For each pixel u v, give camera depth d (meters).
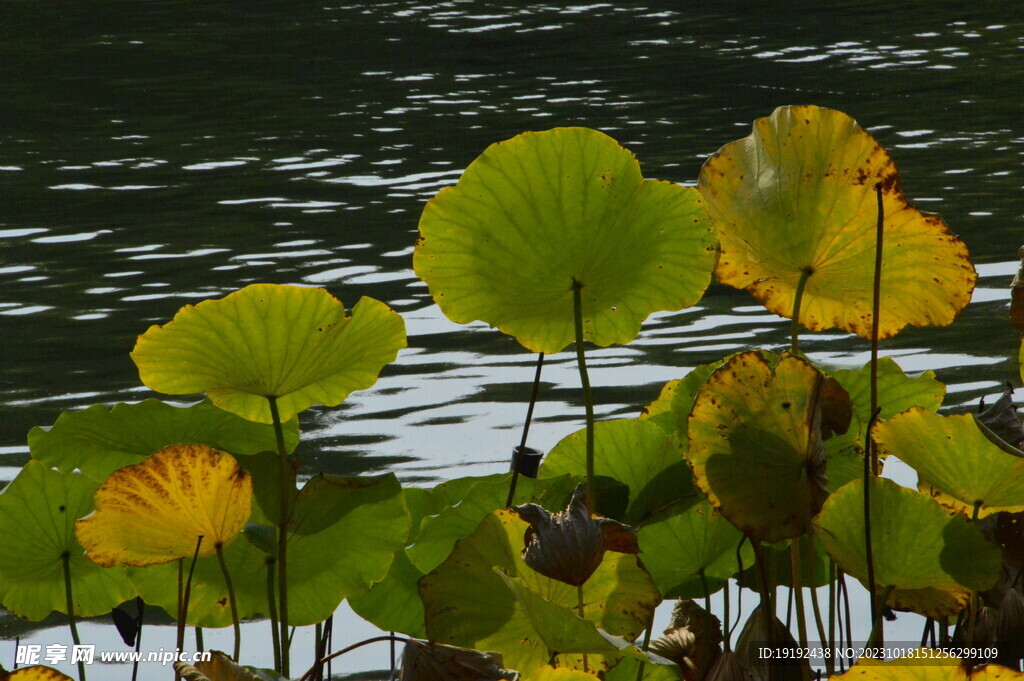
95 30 96.50
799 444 9.60
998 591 9.92
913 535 9.62
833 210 9.87
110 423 10.00
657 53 86.31
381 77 78.62
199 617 9.90
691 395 10.08
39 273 38.62
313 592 9.88
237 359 9.67
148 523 9.52
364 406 26.22
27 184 51.50
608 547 9.49
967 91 70.62
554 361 29.33
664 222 9.87
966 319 31.42
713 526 9.93
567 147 9.80
